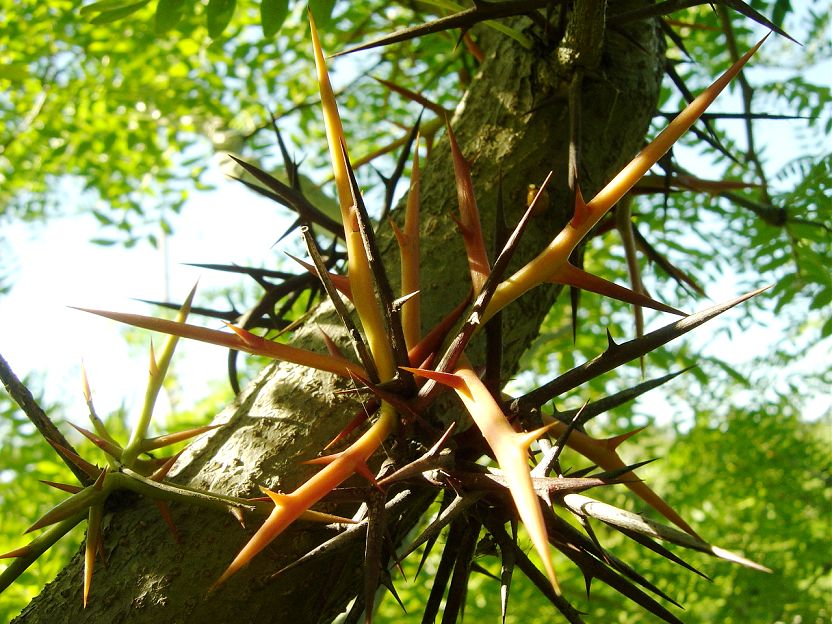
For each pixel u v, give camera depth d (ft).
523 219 1.39
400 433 1.42
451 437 1.47
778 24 2.88
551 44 2.04
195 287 1.76
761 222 3.93
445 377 1.30
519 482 1.13
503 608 1.38
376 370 1.45
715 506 5.41
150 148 5.32
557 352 5.05
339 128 1.59
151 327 1.41
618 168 2.08
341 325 1.78
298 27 4.89
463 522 1.50
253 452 1.65
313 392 1.69
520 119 2.00
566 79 1.99
